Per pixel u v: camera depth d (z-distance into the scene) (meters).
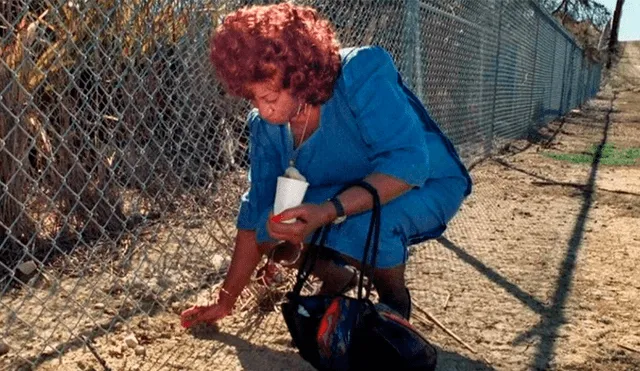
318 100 2.11
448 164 2.70
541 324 3.07
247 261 2.73
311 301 2.19
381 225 2.47
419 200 2.57
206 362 2.54
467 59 6.76
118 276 3.25
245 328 2.84
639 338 2.95
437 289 3.46
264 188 2.61
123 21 2.98
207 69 3.35
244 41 1.99
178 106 3.48
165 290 3.14
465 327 3.00
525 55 10.76
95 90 3.15
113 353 2.54
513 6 9.31
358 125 2.33
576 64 20.59
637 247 4.39
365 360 2.15
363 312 2.15
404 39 4.71
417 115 2.60
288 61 1.99
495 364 2.67
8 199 3.36
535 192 6.19
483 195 5.93
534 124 12.43
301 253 2.63
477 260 3.97
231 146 3.84
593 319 3.15
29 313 2.84
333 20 4.11
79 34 2.96
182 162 3.72
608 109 21.78
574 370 2.64
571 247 4.34
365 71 2.32
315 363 2.19
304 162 2.45
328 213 2.12
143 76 3.18
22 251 3.44
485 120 7.99
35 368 2.40
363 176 2.47
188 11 3.17
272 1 3.46
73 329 2.70
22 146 3.27
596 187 6.55
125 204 3.76
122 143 3.54
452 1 6.11
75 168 3.56
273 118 2.11
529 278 3.68
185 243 3.57
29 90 3.02
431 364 2.21
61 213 3.25
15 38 2.91
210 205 3.79
